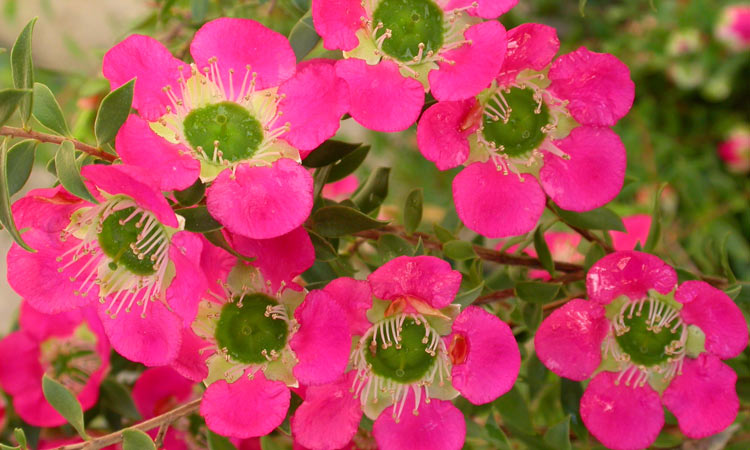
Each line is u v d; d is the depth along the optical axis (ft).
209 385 0.27
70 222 0.27
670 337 0.30
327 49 0.28
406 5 0.28
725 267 0.35
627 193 0.57
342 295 0.26
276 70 0.26
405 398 0.28
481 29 0.27
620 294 0.29
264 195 0.25
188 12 0.48
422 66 0.27
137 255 0.26
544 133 0.29
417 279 0.26
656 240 0.37
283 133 0.26
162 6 0.46
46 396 0.28
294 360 0.27
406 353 0.28
